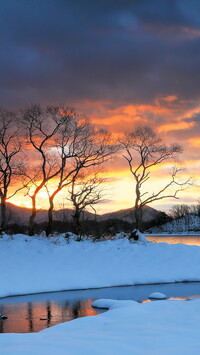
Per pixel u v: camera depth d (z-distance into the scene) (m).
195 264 32.56
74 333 11.92
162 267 31.53
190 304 16.92
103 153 40.62
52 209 39.44
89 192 40.28
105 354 9.60
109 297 23.70
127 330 12.30
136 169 42.28
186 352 9.71
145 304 16.77
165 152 42.28
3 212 38.81
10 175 39.12
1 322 17.72
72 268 29.42
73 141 39.78
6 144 38.97
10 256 29.83
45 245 32.94
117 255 32.62
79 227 40.47
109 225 41.50
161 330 12.24
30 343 10.55
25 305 21.67
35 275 27.39
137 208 42.22
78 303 22.08
